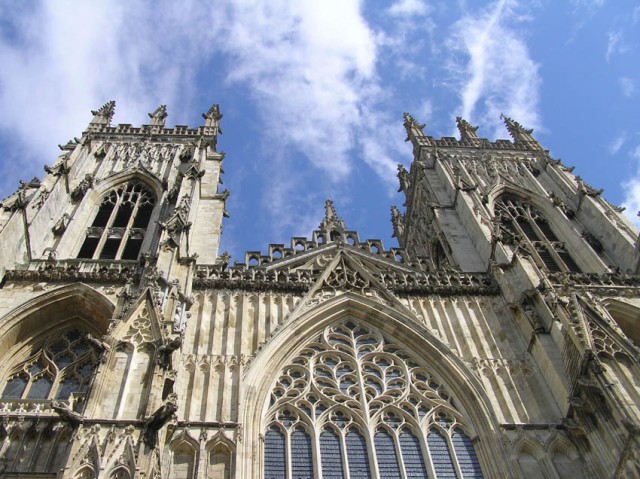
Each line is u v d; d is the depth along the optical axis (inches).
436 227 3297.2
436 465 1809.8
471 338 2186.3
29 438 1718.8
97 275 2285.9
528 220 3208.7
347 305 2294.5
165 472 1612.9
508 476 1721.2
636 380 1722.4
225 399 1851.6
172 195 2888.8
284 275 2401.6
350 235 2859.3
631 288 2423.7
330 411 1916.8
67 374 2047.2
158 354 1627.7
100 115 3791.8
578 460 1742.1
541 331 2064.5
